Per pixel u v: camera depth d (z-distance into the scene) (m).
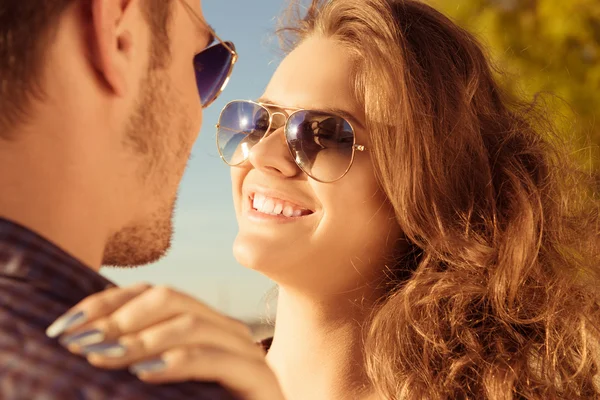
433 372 2.40
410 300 2.40
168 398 0.85
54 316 0.88
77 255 1.01
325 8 2.56
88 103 1.01
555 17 6.84
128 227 1.11
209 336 0.93
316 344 2.37
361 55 2.42
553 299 2.60
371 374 2.33
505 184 2.68
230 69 1.44
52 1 0.98
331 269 2.35
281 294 2.45
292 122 2.36
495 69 3.18
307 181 2.35
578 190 3.04
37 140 0.96
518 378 2.42
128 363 0.85
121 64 1.04
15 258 0.90
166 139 1.14
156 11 1.12
